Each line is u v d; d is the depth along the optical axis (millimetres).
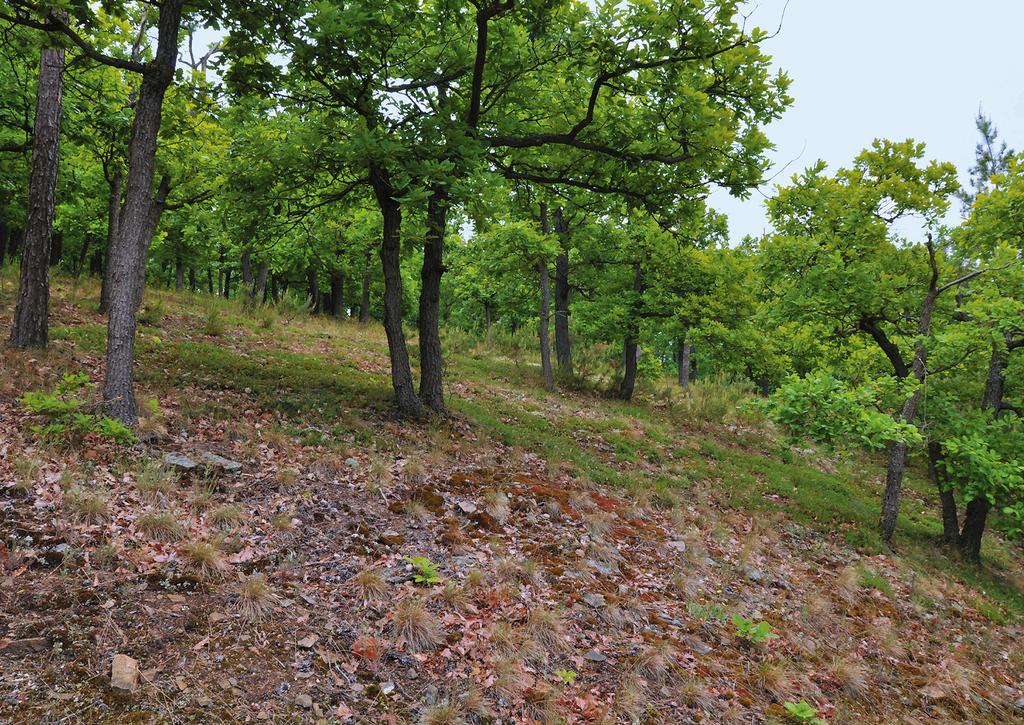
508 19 9695
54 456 5766
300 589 4906
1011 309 10312
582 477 9555
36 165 9469
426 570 5473
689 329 19156
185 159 13234
